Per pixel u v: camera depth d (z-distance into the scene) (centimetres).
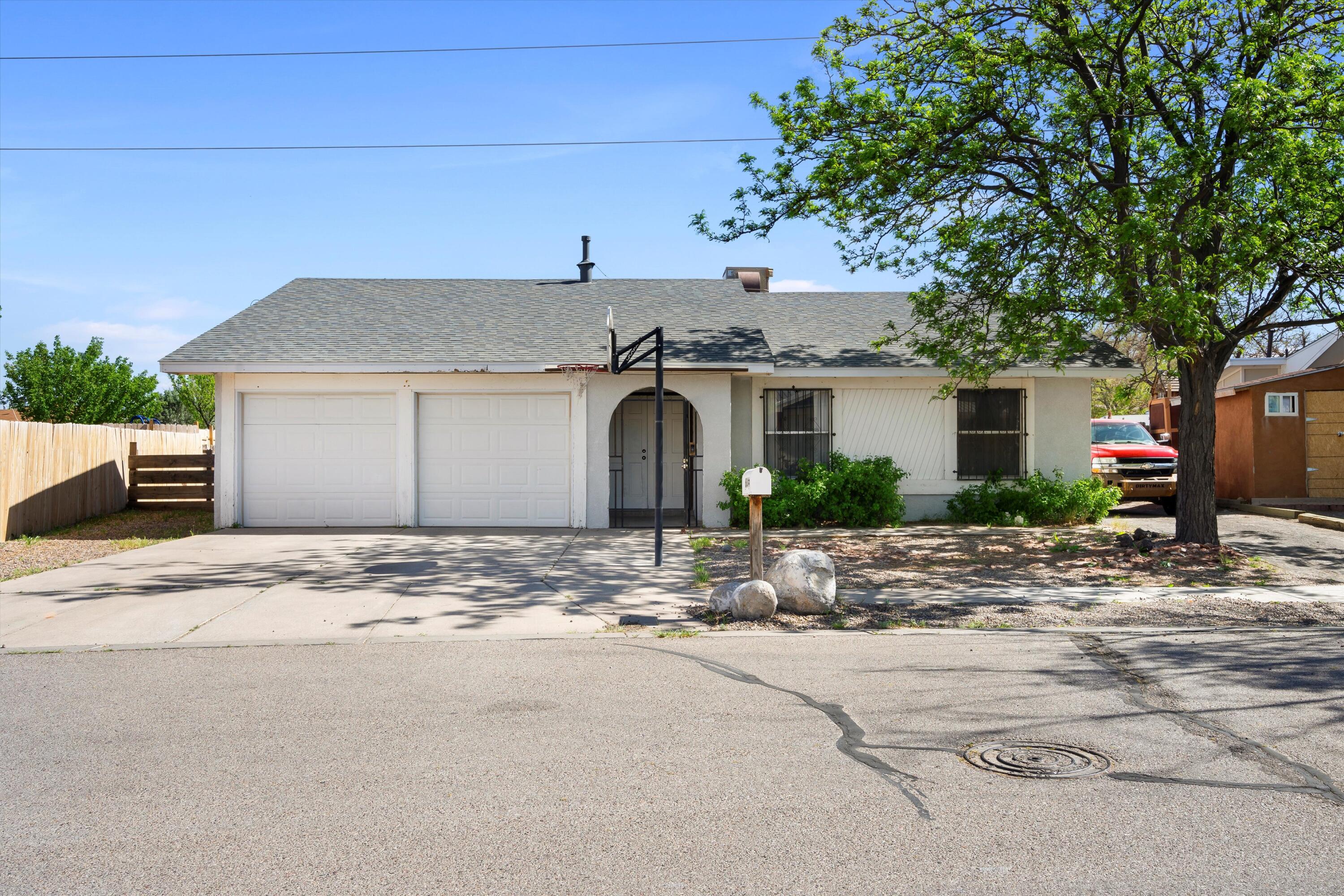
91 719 574
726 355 1569
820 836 401
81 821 420
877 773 476
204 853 388
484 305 1833
